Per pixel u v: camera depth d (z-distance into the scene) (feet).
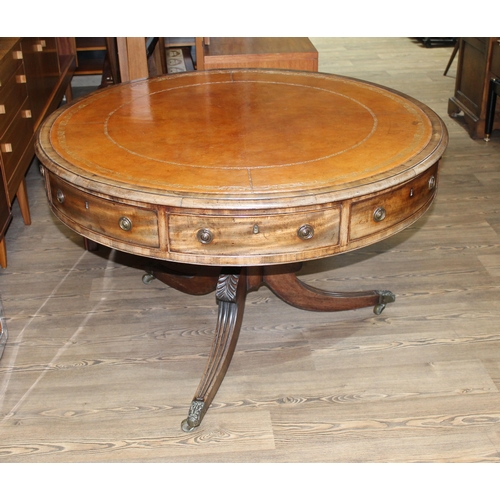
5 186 9.02
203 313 8.55
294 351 7.82
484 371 7.43
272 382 7.34
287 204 5.33
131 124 6.91
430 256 9.73
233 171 5.80
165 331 8.20
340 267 9.54
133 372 7.51
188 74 8.64
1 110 8.77
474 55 13.87
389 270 9.43
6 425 6.75
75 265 9.53
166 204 5.36
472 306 8.57
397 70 18.58
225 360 7.20
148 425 6.78
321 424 6.76
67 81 13.43
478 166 12.62
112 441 6.58
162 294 8.92
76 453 6.44
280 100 7.64
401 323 8.29
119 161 6.01
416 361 7.62
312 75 8.58
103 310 8.57
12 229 10.48
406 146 6.30
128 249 5.85
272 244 5.60
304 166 5.89
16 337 8.04
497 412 6.88
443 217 10.80
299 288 8.05
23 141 10.00
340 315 8.46
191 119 7.05
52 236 10.29
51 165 5.98
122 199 5.58
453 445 6.49
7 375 7.43
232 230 5.51
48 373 7.47
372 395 7.13
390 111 7.24
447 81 17.58
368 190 5.53
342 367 7.55
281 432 6.68
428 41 20.92
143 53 9.39
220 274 7.38
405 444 6.51
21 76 9.88
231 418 6.86
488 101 13.29
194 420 6.64
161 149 6.27
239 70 8.80
